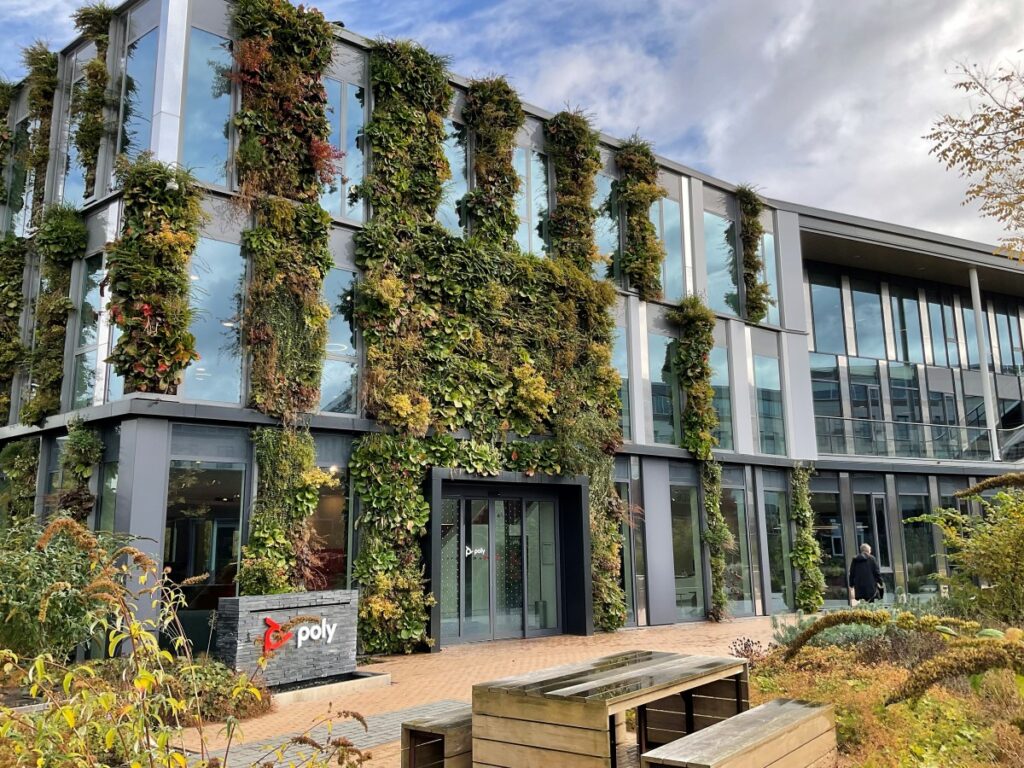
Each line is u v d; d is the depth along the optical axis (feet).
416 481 42.04
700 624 53.67
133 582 32.76
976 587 29.48
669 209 60.39
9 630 25.31
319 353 39.68
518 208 51.39
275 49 41.09
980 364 84.84
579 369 50.70
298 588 36.83
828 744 15.29
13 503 41.52
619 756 17.84
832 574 65.72
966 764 15.46
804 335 67.36
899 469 70.44
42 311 41.04
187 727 23.62
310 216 40.37
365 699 28.71
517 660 37.78
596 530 49.60
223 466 36.73
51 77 46.16
